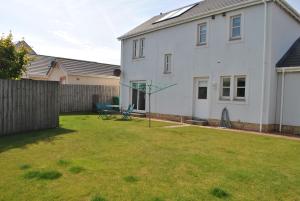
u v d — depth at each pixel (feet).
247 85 41.60
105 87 73.05
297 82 38.70
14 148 24.23
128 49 66.44
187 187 15.31
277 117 40.88
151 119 55.01
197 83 50.29
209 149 25.62
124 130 36.65
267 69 39.42
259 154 23.97
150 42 60.03
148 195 14.06
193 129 39.83
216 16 46.09
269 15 39.32
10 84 31.07
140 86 63.21
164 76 56.49
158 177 16.94
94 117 54.44
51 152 22.95
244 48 42.11
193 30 50.29
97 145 26.27
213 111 46.44
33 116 34.22
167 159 21.35
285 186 15.83
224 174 17.79
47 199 13.38
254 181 16.55
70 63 86.02
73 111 66.59
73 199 13.46
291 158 22.70
